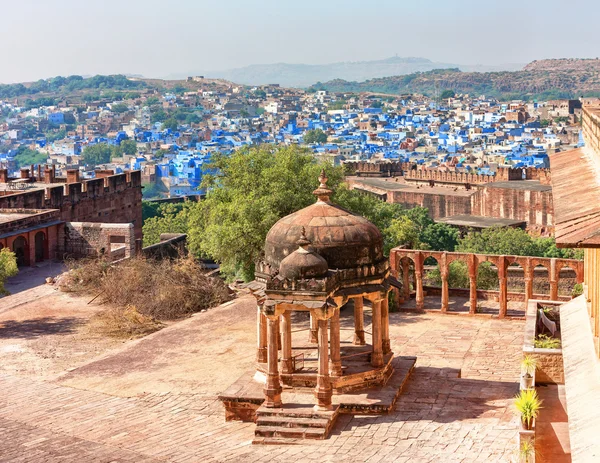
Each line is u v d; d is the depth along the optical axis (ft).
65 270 171.01
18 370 104.42
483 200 358.23
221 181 138.72
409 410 78.48
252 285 85.25
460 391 83.66
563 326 77.92
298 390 80.33
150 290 138.72
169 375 98.89
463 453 67.10
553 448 63.10
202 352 108.27
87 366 104.53
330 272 78.38
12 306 140.15
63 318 131.64
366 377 81.20
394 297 123.65
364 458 68.03
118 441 78.13
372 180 440.04
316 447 71.51
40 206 215.31
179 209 345.10
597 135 78.13
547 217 338.75
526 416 62.13
